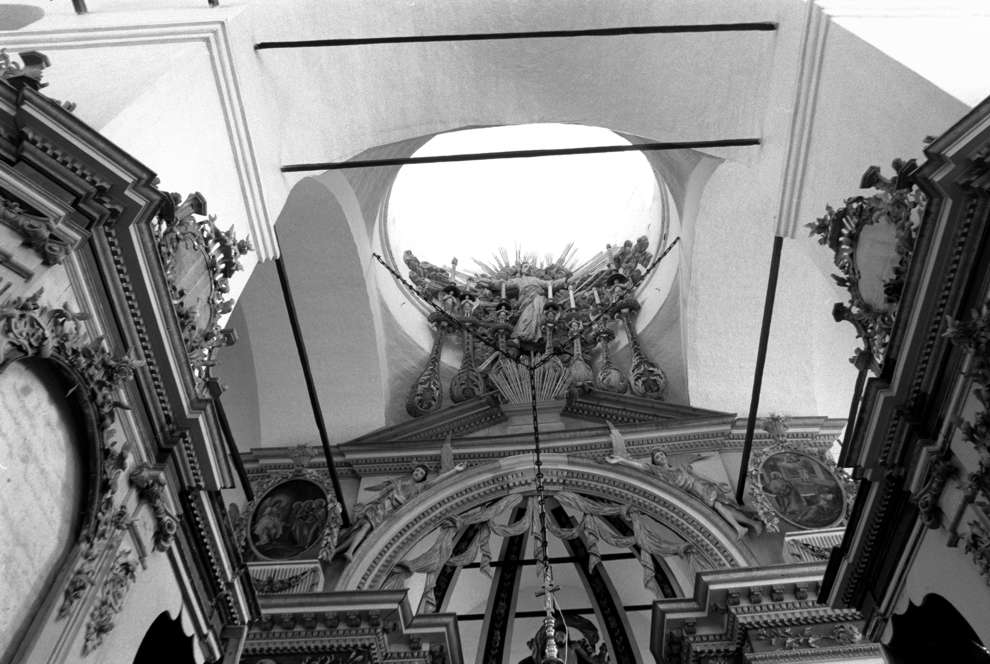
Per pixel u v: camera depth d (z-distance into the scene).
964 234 6.03
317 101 9.40
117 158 5.71
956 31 7.32
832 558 8.07
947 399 6.37
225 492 13.74
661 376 14.83
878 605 7.72
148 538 6.39
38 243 5.28
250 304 14.09
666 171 14.09
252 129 8.38
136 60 7.30
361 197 13.78
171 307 6.44
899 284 6.59
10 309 5.06
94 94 6.80
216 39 7.84
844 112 7.75
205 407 6.74
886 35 7.43
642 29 8.74
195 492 6.84
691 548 12.35
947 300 6.22
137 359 6.24
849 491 12.54
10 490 5.07
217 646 7.51
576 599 16.33
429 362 15.52
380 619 11.05
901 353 6.63
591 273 16.52
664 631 10.94
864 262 7.15
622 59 9.91
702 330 14.20
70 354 5.54
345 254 13.84
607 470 13.25
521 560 13.92
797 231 8.54
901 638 7.61
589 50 9.95
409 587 12.84
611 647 14.01
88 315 5.52
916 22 7.55
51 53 7.32
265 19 8.54
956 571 6.45
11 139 5.40
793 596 10.74
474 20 9.66
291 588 11.82
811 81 8.14
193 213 6.86
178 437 6.59
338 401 14.61
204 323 7.13
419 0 9.43
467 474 13.30
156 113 6.93
